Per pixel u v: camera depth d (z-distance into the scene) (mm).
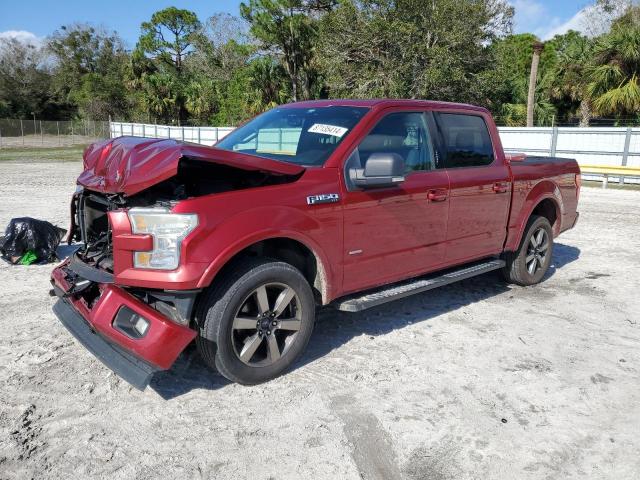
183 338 3137
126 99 62562
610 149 18531
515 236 5508
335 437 3041
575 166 6426
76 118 66188
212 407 3312
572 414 3340
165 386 3547
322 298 3842
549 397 3537
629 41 23281
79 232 4172
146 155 3209
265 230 3369
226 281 3324
